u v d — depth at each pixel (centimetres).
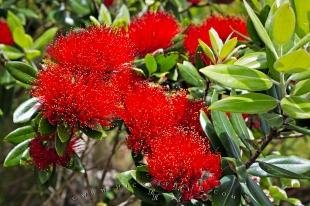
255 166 73
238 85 64
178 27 85
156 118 69
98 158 133
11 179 151
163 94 72
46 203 122
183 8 116
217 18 86
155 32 81
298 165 72
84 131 69
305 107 64
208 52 75
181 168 66
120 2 109
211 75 64
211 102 73
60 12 116
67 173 135
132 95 70
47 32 96
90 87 68
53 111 68
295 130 70
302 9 66
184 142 67
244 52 81
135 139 70
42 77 69
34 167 79
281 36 63
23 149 77
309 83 66
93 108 67
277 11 62
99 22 88
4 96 105
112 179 126
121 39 73
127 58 72
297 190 134
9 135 77
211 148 73
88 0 109
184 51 84
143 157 73
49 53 76
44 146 73
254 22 64
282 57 60
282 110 68
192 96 79
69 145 74
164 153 66
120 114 69
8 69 78
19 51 96
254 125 93
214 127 72
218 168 68
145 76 79
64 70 68
